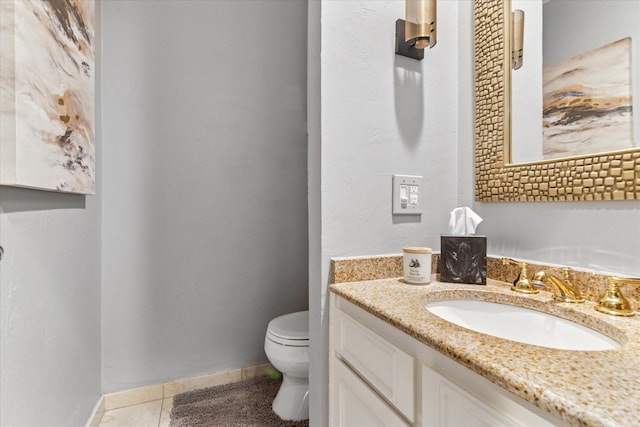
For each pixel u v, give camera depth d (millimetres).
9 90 684
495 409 438
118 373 1542
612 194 717
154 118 1607
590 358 453
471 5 1116
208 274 1720
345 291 850
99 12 1467
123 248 1549
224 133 1760
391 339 672
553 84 855
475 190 1092
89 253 1321
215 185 1736
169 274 1638
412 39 973
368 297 787
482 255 917
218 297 1743
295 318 1633
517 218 961
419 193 1093
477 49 1077
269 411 1488
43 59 831
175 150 1650
